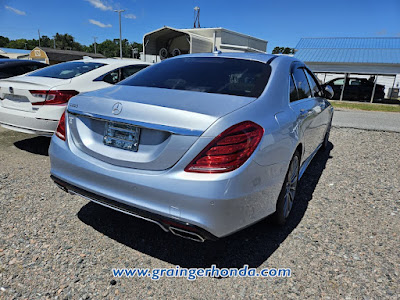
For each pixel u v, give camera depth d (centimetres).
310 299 187
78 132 226
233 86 237
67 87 418
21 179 349
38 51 4219
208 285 199
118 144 206
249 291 194
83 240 241
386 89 2186
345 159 471
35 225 258
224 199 177
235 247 239
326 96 424
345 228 268
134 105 197
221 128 178
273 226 266
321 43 2359
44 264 211
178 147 181
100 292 189
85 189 217
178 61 296
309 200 324
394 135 648
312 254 231
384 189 355
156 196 187
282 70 271
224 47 1984
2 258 213
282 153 221
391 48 2097
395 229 267
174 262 221
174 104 193
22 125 416
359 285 198
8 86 417
